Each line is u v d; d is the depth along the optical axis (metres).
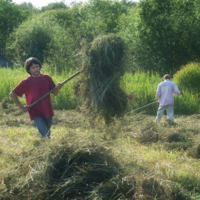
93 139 3.52
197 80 12.92
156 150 4.93
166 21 24.86
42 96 4.10
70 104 10.60
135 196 2.64
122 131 5.83
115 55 3.87
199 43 24.75
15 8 48.12
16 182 2.91
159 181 2.90
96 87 3.92
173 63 25.83
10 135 5.69
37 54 29.80
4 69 16.94
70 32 26.30
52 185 2.83
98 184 2.83
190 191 3.09
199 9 25.38
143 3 25.39
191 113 10.32
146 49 26.03
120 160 3.29
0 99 11.12
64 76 13.16
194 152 4.61
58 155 3.17
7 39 46.59
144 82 12.80
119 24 37.34
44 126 4.10
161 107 7.92
